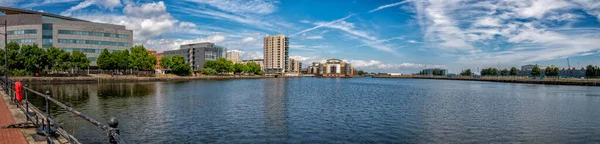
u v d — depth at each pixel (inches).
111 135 228.4
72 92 2541.8
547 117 1441.9
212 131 1067.9
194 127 1127.0
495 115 1493.6
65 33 5167.3
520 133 1099.3
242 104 1835.6
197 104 1802.4
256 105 1796.3
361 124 1223.5
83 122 1118.4
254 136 1007.0
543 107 1851.6
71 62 4239.7
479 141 987.9
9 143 431.8
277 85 4549.7
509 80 6993.1
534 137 1044.5
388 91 3398.1
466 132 1106.1
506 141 992.2
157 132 1043.3
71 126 1053.2
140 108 1598.2
